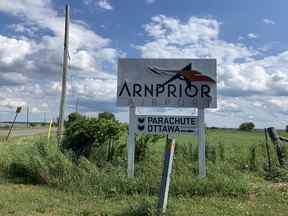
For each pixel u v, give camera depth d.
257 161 13.80
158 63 11.79
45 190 9.84
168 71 11.76
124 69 11.88
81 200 8.87
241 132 48.00
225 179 9.99
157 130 11.62
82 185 9.83
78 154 12.85
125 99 11.81
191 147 13.73
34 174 10.93
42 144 12.16
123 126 13.22
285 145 15.15
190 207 8.22
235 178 10.73
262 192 9.70
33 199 8.84
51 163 10.92
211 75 11.62
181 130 11.55
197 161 13.03
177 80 11.72
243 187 9.60
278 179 11.93
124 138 13.53
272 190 9.89
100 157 12.77
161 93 11.73
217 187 9.60
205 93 11.62
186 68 11.70
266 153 14.78
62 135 14.56
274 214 7.83
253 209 8.19
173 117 11.60
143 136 13.25
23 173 11.39
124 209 7.81
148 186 9.58
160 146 16.45
